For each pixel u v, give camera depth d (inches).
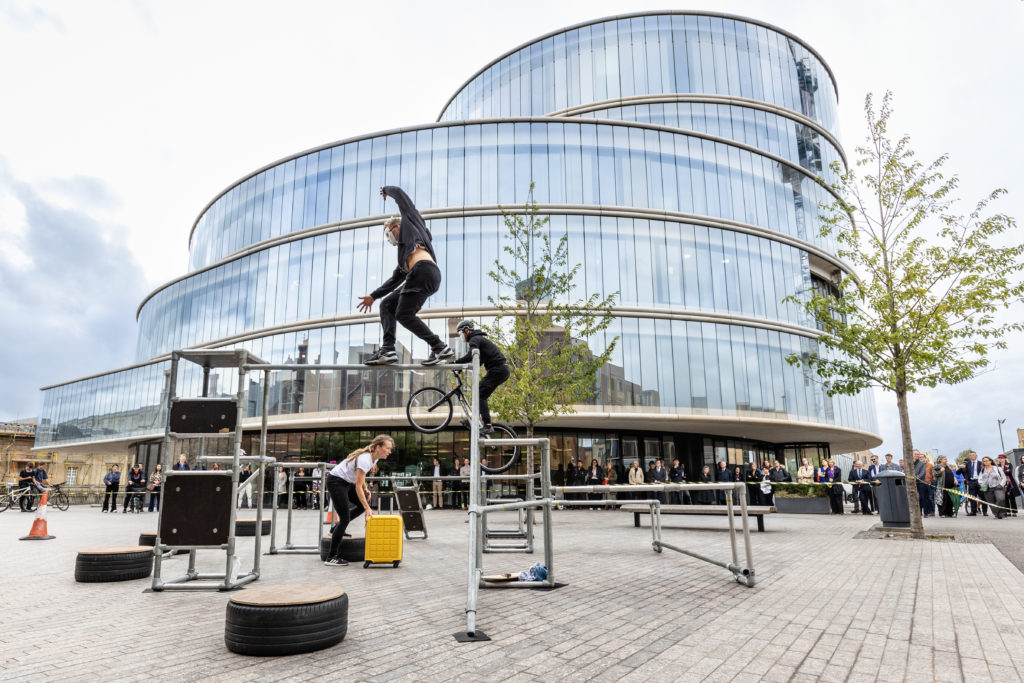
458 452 1112.2
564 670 152.8
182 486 273.0
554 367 720.3
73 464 2474.2
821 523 655.1
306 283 1213.7
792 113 1514.5
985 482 717.3
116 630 196.2
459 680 145.2
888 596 247.0
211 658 164.1
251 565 352.8
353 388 1111.0
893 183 543.5
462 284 1117.1
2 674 149.5
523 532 533.3
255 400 1203.9
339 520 353.1
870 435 1440.7
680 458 1270.9
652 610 225.1
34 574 318.3
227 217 1448.1
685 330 1140.5
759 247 1262.3
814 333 1286.9
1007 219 482.3
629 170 1206.9
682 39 1480.1
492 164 1186.6
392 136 1236.5
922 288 508.7
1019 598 238.8
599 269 1136.2
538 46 1581.0
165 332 1520.7
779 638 183.8
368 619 210.4
